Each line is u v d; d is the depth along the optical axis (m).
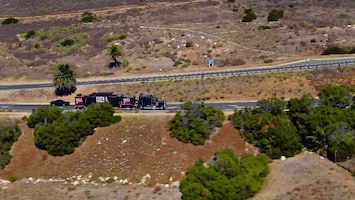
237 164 73.50
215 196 68.75
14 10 179.62
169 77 107.31
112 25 149.12
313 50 118.12
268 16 144.88
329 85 99.38
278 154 80.88
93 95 98.75
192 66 115.44
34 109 93.81
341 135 78.31
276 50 121.06
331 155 77.62
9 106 103.88
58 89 107.56
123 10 165.00
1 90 110.50
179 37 133.62
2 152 87.44
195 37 132.75
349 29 130.12
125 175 81.88
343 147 76.25
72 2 181.12
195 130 85.00
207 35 134.62
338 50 114.19
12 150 89.19
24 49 137.38
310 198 67.44
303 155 80.75
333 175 72.38
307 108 85.44
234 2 166.00
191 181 70.50
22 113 97.44
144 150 84.94
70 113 90.69
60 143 86.38
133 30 141.62
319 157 78.94
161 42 130.75
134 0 176.25
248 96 99.06
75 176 83.38
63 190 79.94
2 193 80.12
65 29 148.38
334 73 101.62
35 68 122.88
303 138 83.12
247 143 83.81
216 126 86.31
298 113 84.81
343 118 82.31
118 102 97.06
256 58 116.38
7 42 143.62
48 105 101.88
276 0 164.88
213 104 96.50
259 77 102.50
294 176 73.75
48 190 80.25
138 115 92.00
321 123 81.62
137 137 87.19
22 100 106.94
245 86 101.00
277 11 146.00
